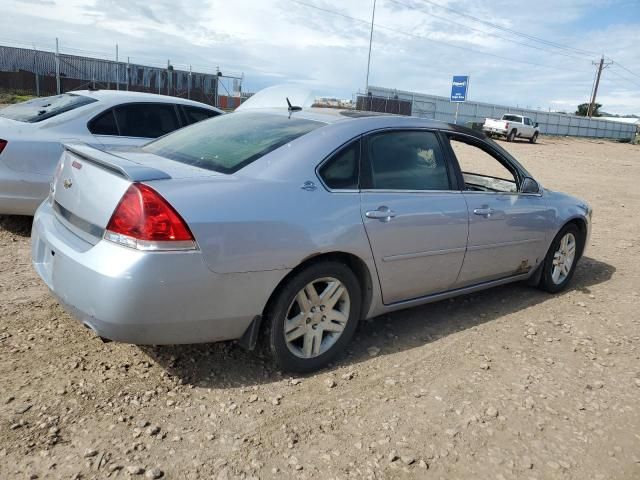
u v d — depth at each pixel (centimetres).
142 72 3297
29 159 545
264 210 296
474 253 418
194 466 249
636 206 1145
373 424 292
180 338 287
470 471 263
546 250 499
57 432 262
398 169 372
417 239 369
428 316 447
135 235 265
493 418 308
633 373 377
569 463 275
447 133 413
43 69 3206
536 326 445
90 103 620
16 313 381
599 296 537
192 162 332
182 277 270
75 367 319
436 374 352
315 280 323
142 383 309
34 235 340
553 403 330
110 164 281
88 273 269
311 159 328
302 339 335
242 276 288
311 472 252
